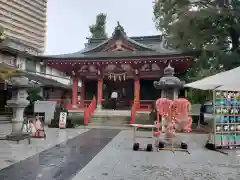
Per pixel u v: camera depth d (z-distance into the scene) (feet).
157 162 21.61
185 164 21.01
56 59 64.64
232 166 20.48
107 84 79.36
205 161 22.30
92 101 63.52
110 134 40.65
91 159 22.12
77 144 30.22
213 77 29.58
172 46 73.72
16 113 32.55
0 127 48.52
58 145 29.30
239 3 58.18
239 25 59.47
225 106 29.81
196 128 51.11
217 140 28.53
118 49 70.13
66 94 99.40
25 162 20.56
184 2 63.26
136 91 65.21
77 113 61.31
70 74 70.13
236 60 59.00
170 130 29.09
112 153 25.11
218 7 59.72
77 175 17.15
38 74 90.74
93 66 68.69
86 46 87.92
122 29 70.64
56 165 19.75
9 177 16.40
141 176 17.24
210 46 62.85
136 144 27.14
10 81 32.94
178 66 66.54
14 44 79.15
